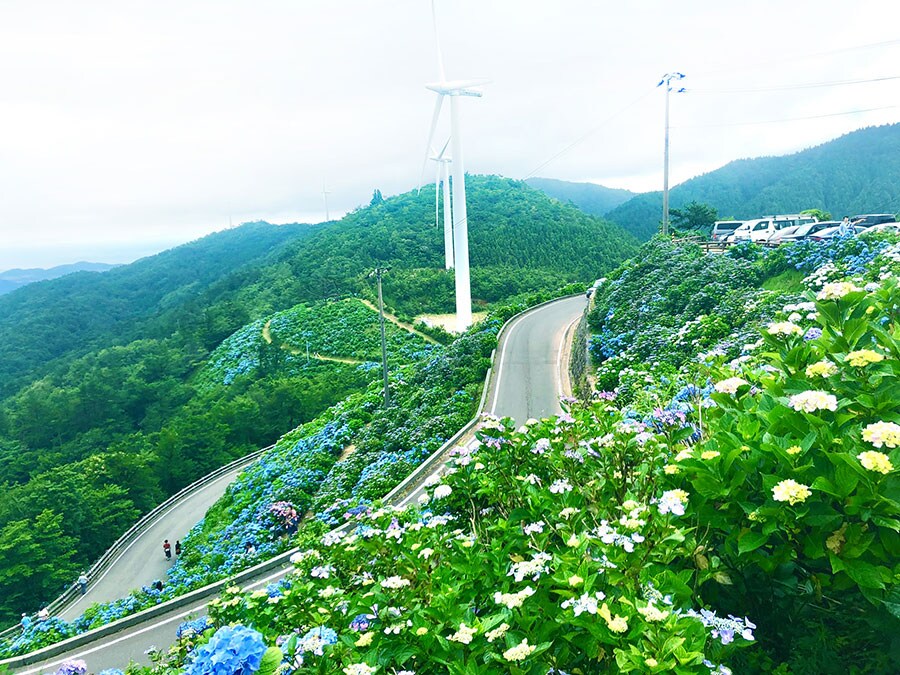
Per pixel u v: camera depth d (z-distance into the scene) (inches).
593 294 1314.0
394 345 2620.6
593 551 127.1
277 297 4178.2
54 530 1295.5
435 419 847.7
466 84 1576.0
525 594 106.2
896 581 88.5
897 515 93.1
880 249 566.3
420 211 5605.3
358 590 161.9
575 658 104.0
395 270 3769.7
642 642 86.0
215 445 2023.9
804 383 120.4
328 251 4788.4
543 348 1146.0
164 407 2817.4
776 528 97.5
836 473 94.0
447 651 107.6
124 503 1530.5
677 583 102.8
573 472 180.5
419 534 163.8
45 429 2770.7
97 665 502.0
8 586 1161.4
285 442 1509.6
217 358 3348.9
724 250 983.6
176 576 789.9
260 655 90.8
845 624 101.0
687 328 663.8
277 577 593.9
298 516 802.8
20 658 532.7
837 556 94.8
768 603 109.4
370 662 113.5
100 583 1039.0
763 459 107.3
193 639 204.8
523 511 159.6
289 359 2751.0
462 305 1724.9
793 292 621.0
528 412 807.7
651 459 157.2
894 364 109.7
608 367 722.2
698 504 113.1
